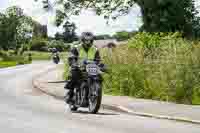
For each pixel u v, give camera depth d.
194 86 18.89
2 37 152.75
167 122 13.96
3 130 11.95
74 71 16.27
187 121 14.13
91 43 16.23
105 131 11.84
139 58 21.70
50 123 13.27
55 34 124.06
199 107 17.25
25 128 12.28
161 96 20.02
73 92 16.61
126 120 14.19
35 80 35.47
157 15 33.72
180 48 19.81
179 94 19.20
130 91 21.78
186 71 19.09
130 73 21.83
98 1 39.97
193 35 33.81
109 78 23.34
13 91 26.19
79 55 16.22
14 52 142.75
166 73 19.83
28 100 20.72
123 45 24.36
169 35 22.66
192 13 34.03
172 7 33.53
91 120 14.05
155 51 20.97
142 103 18.52
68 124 13.09
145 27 34.28
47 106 18.17
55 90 25.38
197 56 19.12
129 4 39.59
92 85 15.78
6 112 15.82
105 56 23.97
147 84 20.81
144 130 12.16
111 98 20.59
